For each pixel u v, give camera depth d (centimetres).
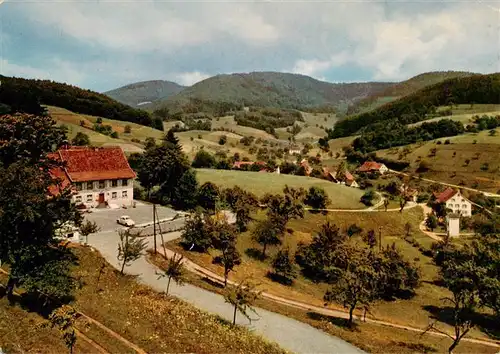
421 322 4634
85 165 7500
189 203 8050
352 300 4025
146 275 4303
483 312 5066
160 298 3647
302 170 14138
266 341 3088
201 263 5172
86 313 2853
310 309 4419
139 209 7631
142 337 2578
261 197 9162
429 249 7656
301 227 7862
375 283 4416
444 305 5288
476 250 5397
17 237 2500
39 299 2881
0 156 3916
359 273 4341
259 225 6656
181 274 4128
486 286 4281
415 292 5750
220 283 4588
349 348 3197
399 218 9238
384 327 4159
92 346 2333
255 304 4031
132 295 3594
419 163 15925
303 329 3522
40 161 3941
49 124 4678
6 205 2395
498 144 15375
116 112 19200
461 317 4875
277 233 6606
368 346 3250
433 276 6488
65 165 4462
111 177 7588
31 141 4131
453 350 3534
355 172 16688
